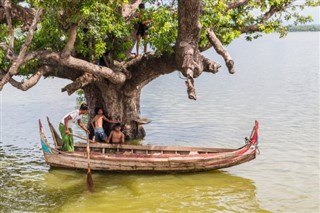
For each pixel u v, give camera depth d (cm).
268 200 1390
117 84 2023
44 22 1625
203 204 1362
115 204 1374
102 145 1798
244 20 2161
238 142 2102
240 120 2606
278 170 1683
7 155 1930
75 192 1483
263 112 2853
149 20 1942
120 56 1908
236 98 3469
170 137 2214
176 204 1367
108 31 1747
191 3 1550
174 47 1750
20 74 1872
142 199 1414
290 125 2447
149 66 1931
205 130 2358
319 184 1527
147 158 1608
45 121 2673
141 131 2219
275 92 3772
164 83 4816
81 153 1677
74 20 1434
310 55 9038
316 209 1312
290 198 1404
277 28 2222
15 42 1784
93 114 2134
